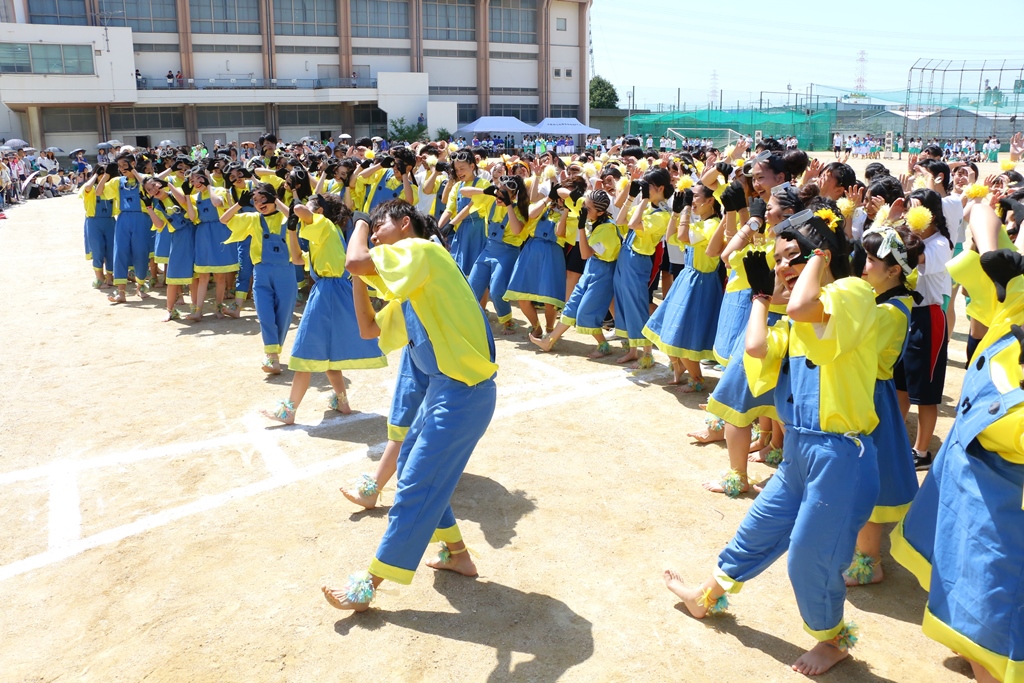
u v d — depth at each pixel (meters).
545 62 65.88
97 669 3.49
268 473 5.40
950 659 3.52
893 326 3.82
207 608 3.91
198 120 54.00
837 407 3.11
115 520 4.80
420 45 60.25
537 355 8.12
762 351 3.23
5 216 22.81
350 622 3.79
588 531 4.60
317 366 6.15
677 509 4.84
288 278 7.37
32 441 6.02
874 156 42.25
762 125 50.09
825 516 3.14
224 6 54.16
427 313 3.63
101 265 11.95
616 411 6.48
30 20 48.97
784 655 3.54
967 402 3.07
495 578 4.15
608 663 3.49
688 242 6.30
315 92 55.66
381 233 3.82
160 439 6.02
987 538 2.89
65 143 50.50
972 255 3.26
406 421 4.73
